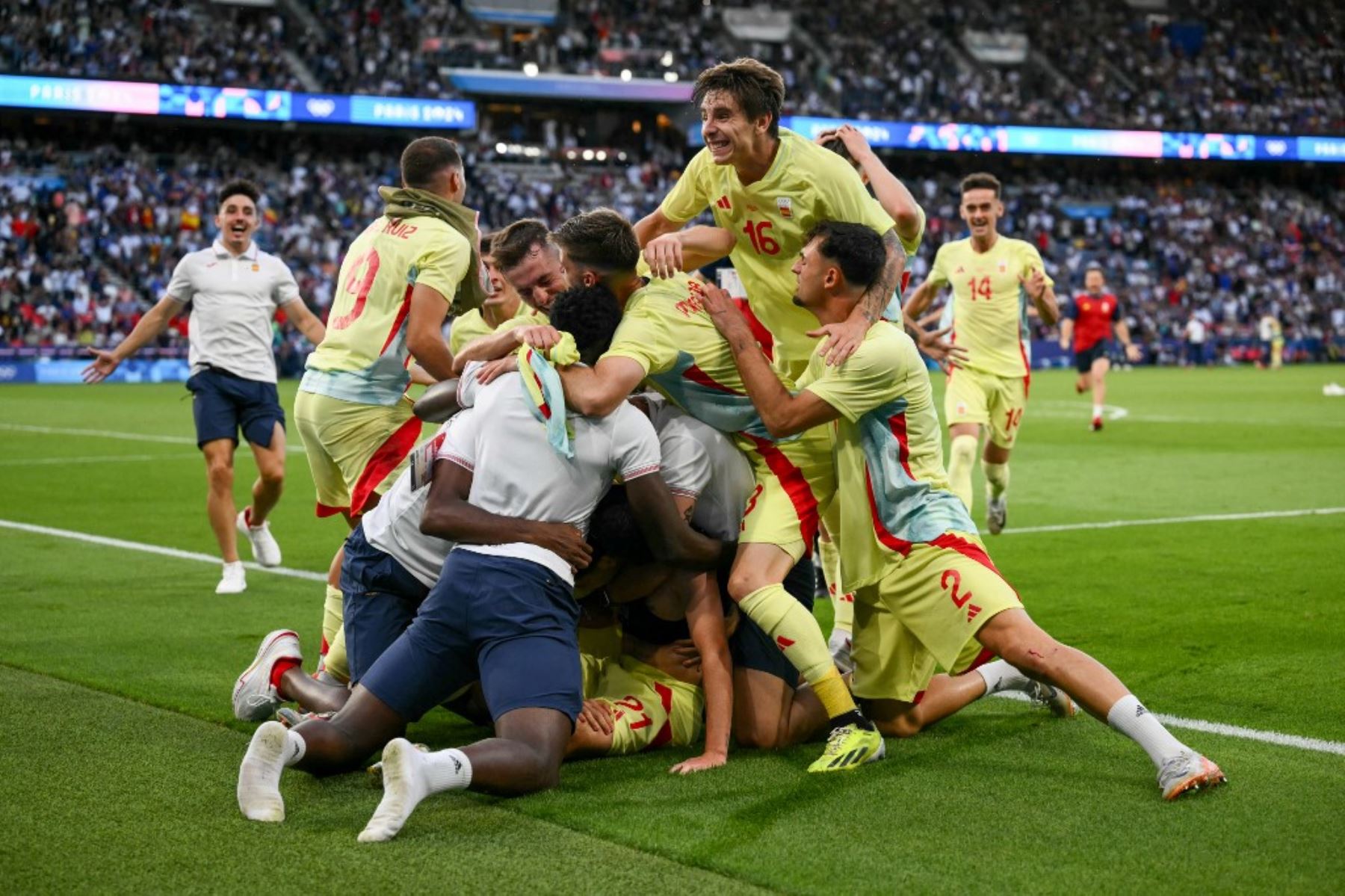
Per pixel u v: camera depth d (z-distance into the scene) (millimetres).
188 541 9766
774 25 46531
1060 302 42906
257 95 38219
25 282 33875
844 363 4641
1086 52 50344
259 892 3393
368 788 4270
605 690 4879
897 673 4855
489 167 42531
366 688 4273
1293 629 6660
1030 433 18703
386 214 6195
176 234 37438
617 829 3871
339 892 3396
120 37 38906
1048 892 3408
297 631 6762
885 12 48781
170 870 3543
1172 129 46812
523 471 4312
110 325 34000
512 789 4020
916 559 4648
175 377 34062
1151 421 20766
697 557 4574
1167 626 6762
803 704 4895
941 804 4121
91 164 38031
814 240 4773
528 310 6277
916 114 45469
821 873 3525
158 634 6664
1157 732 4223
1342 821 3945
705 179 5570
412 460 4570
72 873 3516
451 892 3389
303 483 13430
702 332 4773
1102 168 49594
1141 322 42562
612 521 4543
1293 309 45656
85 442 17672
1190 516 10688
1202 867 3576
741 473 4930
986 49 48750
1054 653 4383
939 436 4926
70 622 6914
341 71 40781
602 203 42406
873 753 4559
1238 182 50719
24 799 4121
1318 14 53781
